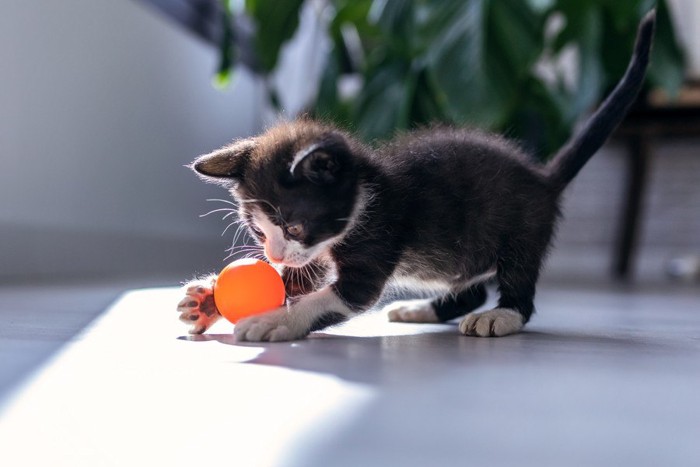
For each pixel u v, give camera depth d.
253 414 0.35
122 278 0.99
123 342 0.49
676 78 0.99
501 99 0.84
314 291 0.57
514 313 0.57
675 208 1.55
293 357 0.45
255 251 0.61
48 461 0.28
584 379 0.41
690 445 0.31
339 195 0.55
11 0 0.90
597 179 1.58
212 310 0.54
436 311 0.63
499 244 0.58
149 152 1.24
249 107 1.66
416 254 0.58
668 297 0.88
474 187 0.58
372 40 1.12
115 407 0.36
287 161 0.55
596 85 0.94
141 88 1.20
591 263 1.59
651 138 1.37
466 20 0.85
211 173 0.57
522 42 0.84
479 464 0.28
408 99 0.94
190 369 0.42
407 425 0.34
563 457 0.29
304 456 0.29
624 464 0.28
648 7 0.92
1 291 0.79
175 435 0.32
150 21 1.22
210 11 1.45
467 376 0.41
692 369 0.43
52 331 0.52
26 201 0.94
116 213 1.14
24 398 0.37
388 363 0.44
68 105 1.01
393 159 0.58
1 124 0.90
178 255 1.33
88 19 1.05
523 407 0.36
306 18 1.61
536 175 0.60
